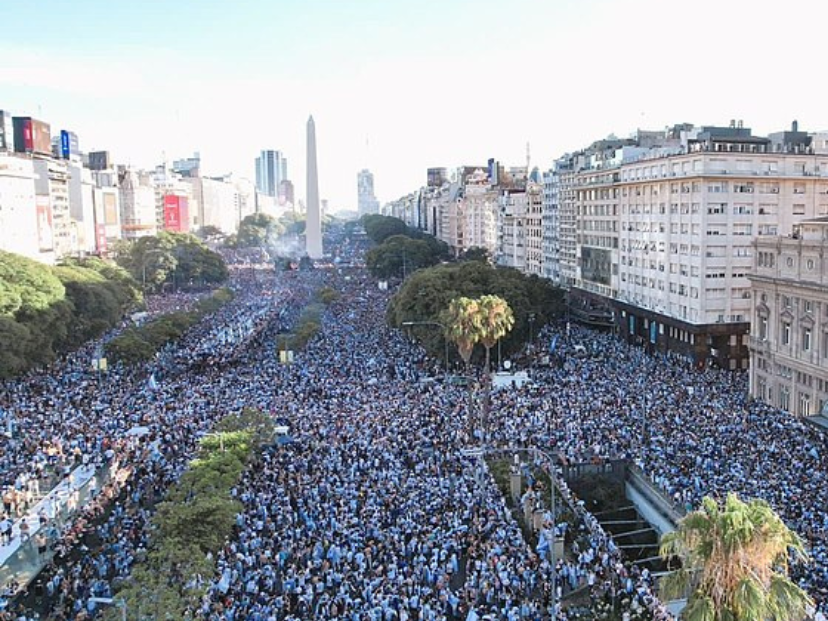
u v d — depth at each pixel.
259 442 68.94
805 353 87.75
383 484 60.88
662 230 128.88
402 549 50.19
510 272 143.88
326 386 95.12
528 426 76.44
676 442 70.31
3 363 98.56
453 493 59.59
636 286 140.50
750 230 116.94
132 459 68.69
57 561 51.78
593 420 77.69
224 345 127.50
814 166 117.94
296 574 46.78
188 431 75.88
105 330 148.12
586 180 164.00
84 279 144.38
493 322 79.19
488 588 44.78
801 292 87.75
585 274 167.00
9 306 107.12
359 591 45.25
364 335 137.75
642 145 159.00
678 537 29.45
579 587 47.94
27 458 69.62
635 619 43.78
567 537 58.12
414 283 126.06
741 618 27.53
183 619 37.28
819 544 48.22
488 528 53.31
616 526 67.69
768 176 116.25
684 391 90.12
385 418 79.06
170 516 47.91
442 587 44.50
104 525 56.06
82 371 111.38
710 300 116.88
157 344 124.94
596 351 121.81
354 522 53.50
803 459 64.94
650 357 119.81
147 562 45.81
